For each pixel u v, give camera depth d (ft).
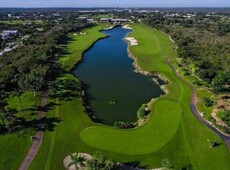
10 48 569.64
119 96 341.00
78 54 528.22
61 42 638.53
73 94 328.29
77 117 273.95
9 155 214.07
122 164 204.95
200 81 370.53
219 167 201.57
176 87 354.33
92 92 353.72
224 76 328.49
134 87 371.97
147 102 322.75
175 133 245.65
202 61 414.41
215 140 232.94
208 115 273.13
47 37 635.25
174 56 500.74
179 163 206.49
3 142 229.04
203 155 215.31
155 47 578.25
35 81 316.60
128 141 234.79
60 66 445.37
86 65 475.31
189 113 281.54
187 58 450.30
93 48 603.67
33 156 213.46
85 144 229.86
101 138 238.48
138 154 217.36
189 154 216.74
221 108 285.02
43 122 261.65
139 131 249.96
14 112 276.62
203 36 639.35
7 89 332.19
